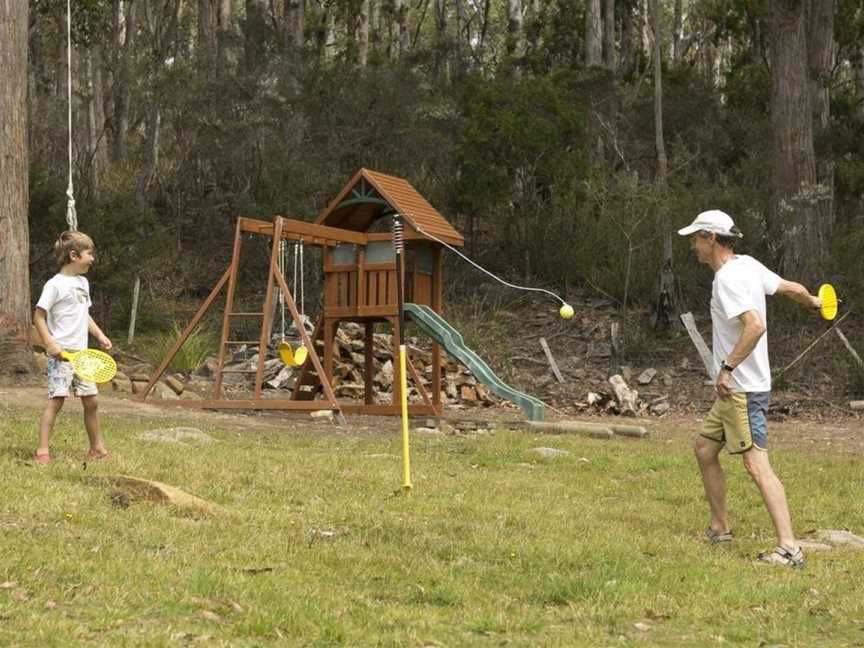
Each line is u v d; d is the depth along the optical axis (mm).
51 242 25938
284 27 36500
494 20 57062
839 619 5723
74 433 10883
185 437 11383
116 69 34844
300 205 29047
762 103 34625
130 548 6055
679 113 32500
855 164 30562
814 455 14000
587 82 32594
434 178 31500
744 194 28859
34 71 39219
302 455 10719
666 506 9359
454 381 21953
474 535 7223
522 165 29438
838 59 37562
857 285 25422
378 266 17875
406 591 5840
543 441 13938
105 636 4629
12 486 7438
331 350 18344
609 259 29203
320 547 6559
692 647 5133
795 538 8156
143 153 35250
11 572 5359
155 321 27344
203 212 31953
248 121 30750
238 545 6426
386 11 50375
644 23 48531
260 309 29516
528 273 29844
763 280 7426
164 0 45844
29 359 18547
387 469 10102
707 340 26250
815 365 24172
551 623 5453
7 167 18688
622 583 6102
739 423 7289
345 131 30625
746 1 36594
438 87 33344
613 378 21297
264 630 4891
